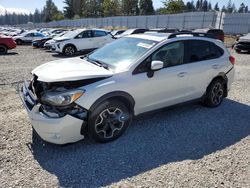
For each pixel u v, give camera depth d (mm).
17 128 4301
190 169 3305
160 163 3428
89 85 3613
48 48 18625
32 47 22344
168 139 4094
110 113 3828
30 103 3717
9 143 3809
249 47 16281
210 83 5246
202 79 5004
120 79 3838
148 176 3148
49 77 3539
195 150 3785
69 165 3336
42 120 3406
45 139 3514
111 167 3318
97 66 4137
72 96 3418
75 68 3924
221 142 4055
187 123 4707
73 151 3660
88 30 15938
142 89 4078
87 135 3912
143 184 3000
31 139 3949
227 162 3484
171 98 4578
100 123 3748
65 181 3031
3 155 3494
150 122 4691
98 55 4754
